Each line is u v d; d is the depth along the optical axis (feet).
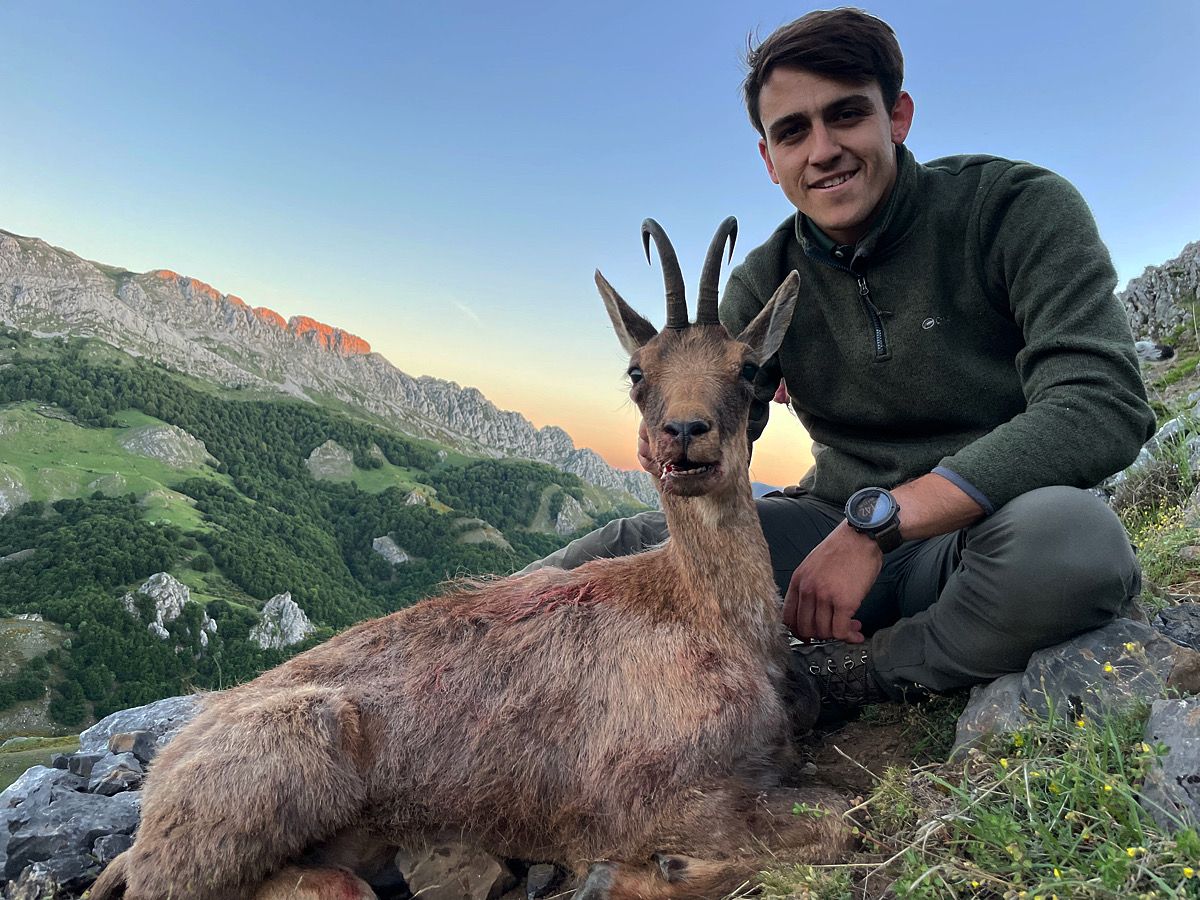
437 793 2.81
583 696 2.80
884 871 2.17
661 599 2.95
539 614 3.04
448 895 2.78
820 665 3.26
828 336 3.44
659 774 2.61
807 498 3.79
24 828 3.29
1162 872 1.73
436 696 2.87
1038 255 2.85
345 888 2.53
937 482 2.66
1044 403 2.64
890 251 3.16
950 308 3.14
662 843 2.55
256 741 2.64
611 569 3.19
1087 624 2.53
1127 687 2.35
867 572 2.75
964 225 3.08
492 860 2.85
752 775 2.66
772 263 3.65
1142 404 2.62
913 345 3.17
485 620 3.07
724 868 2.37
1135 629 2.51
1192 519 4.63
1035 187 2.94
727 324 3.80
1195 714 2.00
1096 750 2.19
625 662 2.82
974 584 2.69
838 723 3.31
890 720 3.16
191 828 2.56
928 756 2.84
